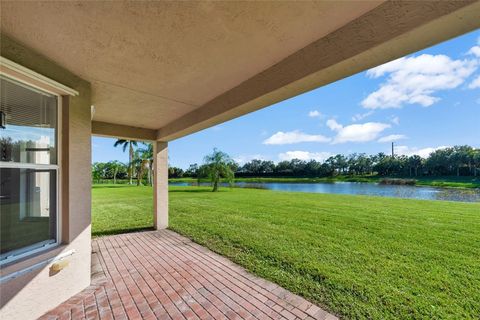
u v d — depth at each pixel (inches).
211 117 143.6
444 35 59.8
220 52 89.1
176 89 126.2
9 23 71.1
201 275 127.0
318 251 161.9
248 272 130.4
